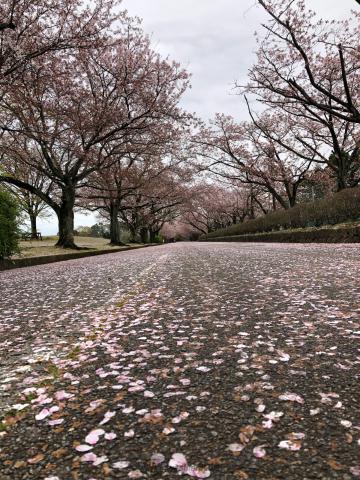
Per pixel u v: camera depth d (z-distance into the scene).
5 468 1.34
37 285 7.31
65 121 20.72
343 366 2.18
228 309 3.96
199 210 81.88
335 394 1.80
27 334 3.46
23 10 15.84
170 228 105.69
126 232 71.00
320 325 3.12
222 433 1.49
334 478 1.19
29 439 1.54
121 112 23.42
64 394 1.97
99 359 2.57
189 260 12.23
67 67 20.39
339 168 26.11
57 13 17.55
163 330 3.27
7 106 19.02
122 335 3.18
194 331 3.17
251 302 4.25
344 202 18.42
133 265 11.56
